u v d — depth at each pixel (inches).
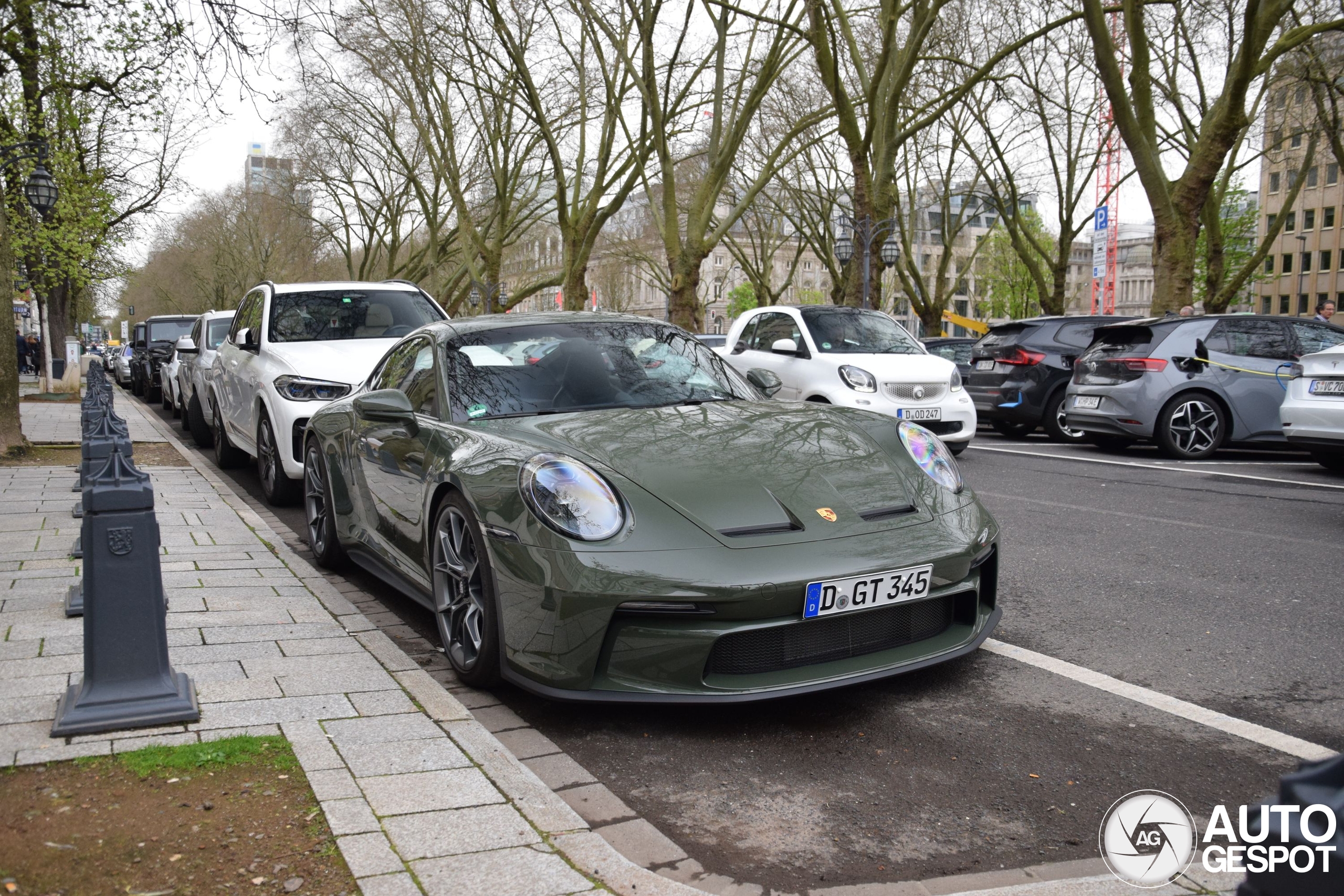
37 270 756.0
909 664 122.3
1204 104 992.9
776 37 871.7
